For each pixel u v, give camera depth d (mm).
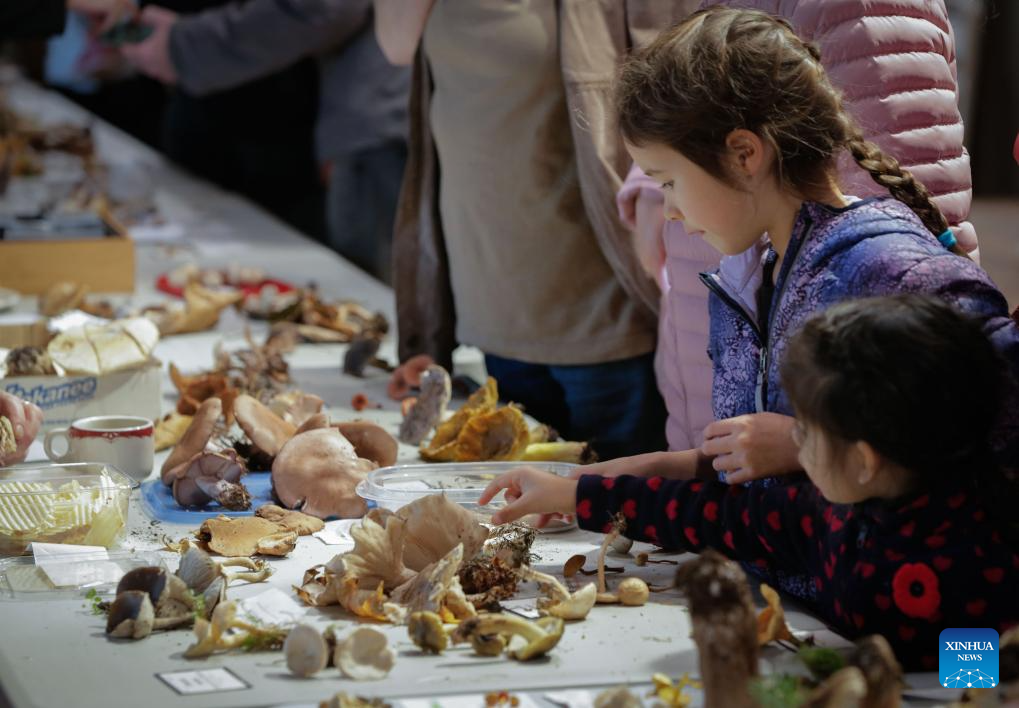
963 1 9602
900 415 1226
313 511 1885
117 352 2336
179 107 6070
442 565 1479
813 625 1447
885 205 1498
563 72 2455
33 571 1657
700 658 1157
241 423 2094
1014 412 1364
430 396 2320
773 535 1479
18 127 5699
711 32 1502
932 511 1294
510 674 1327
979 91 9766
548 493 1604
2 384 2260
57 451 2094
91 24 5367
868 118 1855
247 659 1373
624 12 2455
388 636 1432
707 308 2092
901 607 1299
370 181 4566
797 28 1890
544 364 2746
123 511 1783
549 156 2566
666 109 1487
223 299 3232
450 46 2604
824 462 1287
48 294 3182
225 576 1532
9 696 1285
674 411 2240
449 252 2830
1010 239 8359
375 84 4430
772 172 1505
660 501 1555
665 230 2145
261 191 6086
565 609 1476
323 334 3195
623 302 2594
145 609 1430
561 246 2604
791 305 1502
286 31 4395
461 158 2666
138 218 4660
